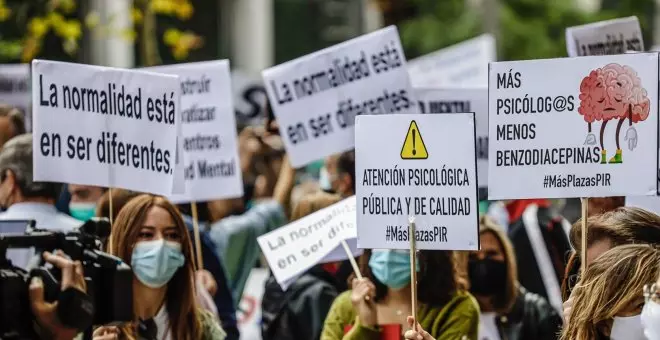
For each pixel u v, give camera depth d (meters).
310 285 11.55
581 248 8.38
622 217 8.25
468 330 9.81
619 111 8.85
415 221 9.09
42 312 7.05
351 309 10.17
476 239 9.02
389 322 9.79
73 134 9.34
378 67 12.15
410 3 34.06
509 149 8.97
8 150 10.14
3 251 7.13
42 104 9.23
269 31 37.12
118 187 9.50
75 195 11.49
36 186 10.09
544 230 13.10
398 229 9.12
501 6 32.84
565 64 8.89
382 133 9.12
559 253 13.05
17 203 10.11
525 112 8.94
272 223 14.98
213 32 36.03
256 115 20.30
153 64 21.67
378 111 12.15
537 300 11.88
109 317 7.57
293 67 12.18
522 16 33.25
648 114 8.84
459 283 10.12
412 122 9.08
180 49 22.62
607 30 11.43
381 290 9.80
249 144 17.34
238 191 12.69
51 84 9.26
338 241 10.55
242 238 14.48
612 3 34.81
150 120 9.58
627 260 7.41
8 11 21.25
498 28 30.20
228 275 14.38
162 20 32.91
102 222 7.92
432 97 12.89
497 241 11.70
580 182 8.91
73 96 9.34
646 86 8.84
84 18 29.16
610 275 7.42
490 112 8.97
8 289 7.01
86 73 9.37
